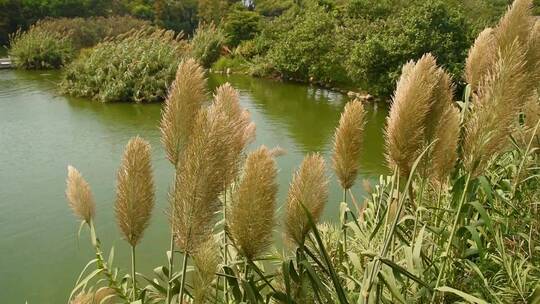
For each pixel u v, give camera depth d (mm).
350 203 7719
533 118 3072
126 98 18484
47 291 6012
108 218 7902
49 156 11180
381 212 3205
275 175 1884
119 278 6012
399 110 2043
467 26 18422
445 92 2119
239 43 33969
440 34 17484
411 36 17734
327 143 13000
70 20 34781
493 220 2789
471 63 2678
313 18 24938
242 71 29766
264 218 1861
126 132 13539
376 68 18719
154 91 18719
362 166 10625
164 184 9023
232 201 1996
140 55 19359
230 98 2318
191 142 1767
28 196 8859
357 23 22875
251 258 1956
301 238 2055
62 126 14062
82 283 2553
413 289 2533
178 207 1758
